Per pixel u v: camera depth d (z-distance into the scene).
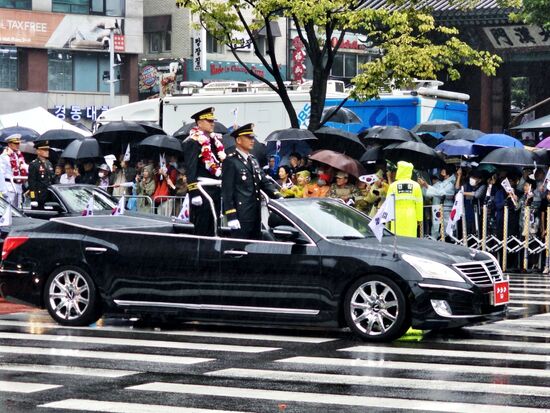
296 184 30.97
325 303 16.75
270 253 17.03
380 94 37.47
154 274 17.72
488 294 16.73
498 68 52.84
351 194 28.86
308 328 18.34
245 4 34.97
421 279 16.30
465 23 49.12
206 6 35.00
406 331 16.91
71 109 75.81
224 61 77.69
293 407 11.86
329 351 15.73
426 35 50.53
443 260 16.58
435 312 16.27
